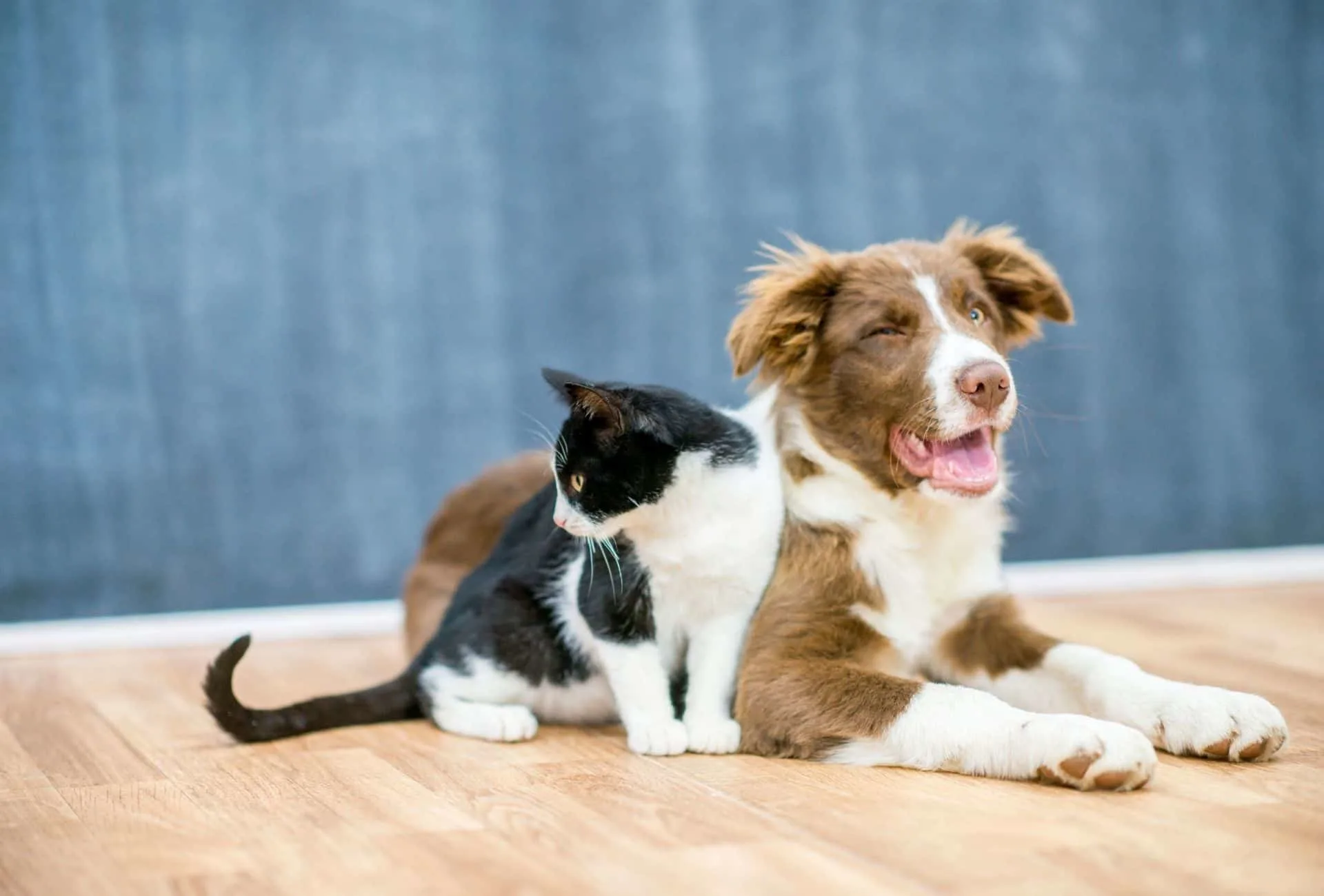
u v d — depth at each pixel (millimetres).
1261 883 1841
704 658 2859
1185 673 3340
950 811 2219
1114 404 5430
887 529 2904
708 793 2391
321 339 4910
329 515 4922
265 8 4844
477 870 1975
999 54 5359
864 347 2877
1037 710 2867
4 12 4645
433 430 5004
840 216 5277
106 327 4730
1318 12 5535
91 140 4715
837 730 2598
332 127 4906
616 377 5160
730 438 2850
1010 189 5383
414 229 4980
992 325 3020
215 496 4824
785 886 1880
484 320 5047
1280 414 5535
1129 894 1812
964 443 2814
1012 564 5320
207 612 4820
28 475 4676
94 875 2023
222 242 4824
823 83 5254
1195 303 5504
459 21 5000
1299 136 5555
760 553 2846
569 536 2996
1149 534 5461
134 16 4742
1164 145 5477
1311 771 2408
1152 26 5453
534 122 5074
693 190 5191
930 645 2984
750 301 3137
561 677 2998
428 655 3092
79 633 4582
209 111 4809
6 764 2785
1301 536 5543
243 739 2908
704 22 5168
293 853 2096
